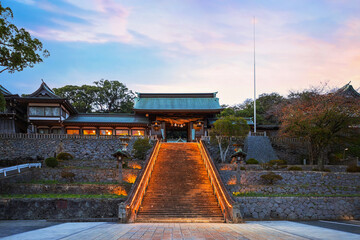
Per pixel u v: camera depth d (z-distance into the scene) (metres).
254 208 21.23
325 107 30.31
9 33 20.09
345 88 41.09
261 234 12.78
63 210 21.03
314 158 35.97
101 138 39.59
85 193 24.23
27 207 21.00
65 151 38.28
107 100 65.12
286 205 21.30
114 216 20.95
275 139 40.84
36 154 37.50
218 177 22.95
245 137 39.06
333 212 21.11
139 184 21.50
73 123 44.22
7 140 37.38
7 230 15.09
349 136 38.91
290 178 27.28
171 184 23.70
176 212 19.39
